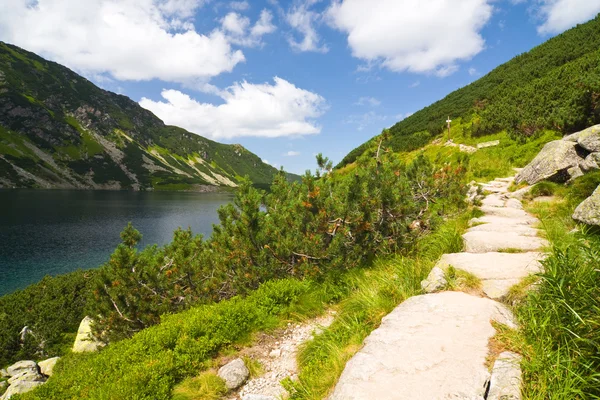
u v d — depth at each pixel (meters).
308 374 4.53
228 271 10.00
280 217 9.38
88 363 6.78
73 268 35.25
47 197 108.75
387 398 2.96
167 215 77.88
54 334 20.53
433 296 4.91
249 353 6.07
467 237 7.18
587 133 11.41
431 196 10.23
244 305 7.16
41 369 16.75
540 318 3.37
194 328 6.58
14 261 37.50
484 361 3.25
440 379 3.08
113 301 11.08
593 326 2.91
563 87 30.28
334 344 4.99
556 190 10.87
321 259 8.34
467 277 5.24
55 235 51.28
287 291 7.63
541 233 6.96
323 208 8.42
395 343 3.80
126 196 133.50
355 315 5.52
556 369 2.74
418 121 59.81
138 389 5.01
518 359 3.12
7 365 18.48
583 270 3.37
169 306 10.74
